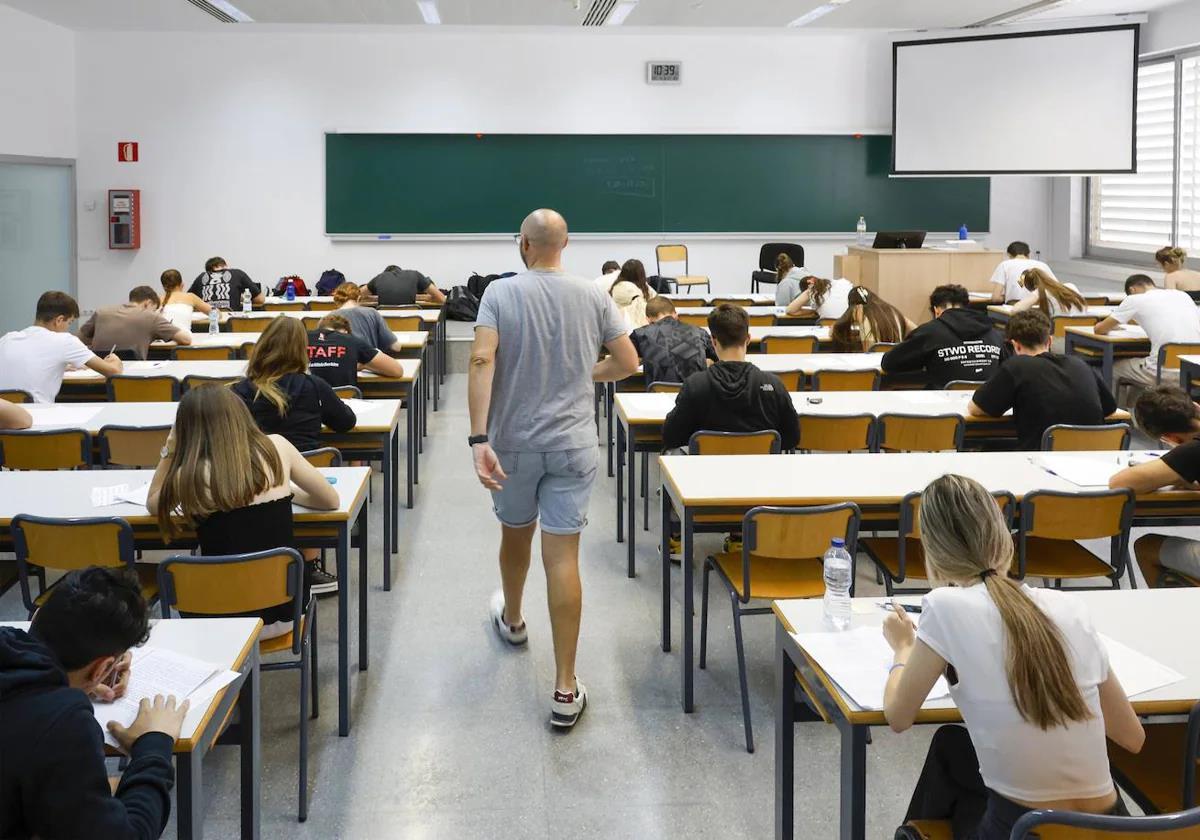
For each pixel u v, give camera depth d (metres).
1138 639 2.15
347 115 11.03
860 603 2.35
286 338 3.78
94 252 10.99
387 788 2.74
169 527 2.76
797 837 2.51
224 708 1.99
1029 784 1.66
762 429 3.91
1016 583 1.75
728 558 3.34
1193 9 9.70
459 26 10.45
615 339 3.18
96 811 1.50
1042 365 4.08
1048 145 10.14
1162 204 10.43
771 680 3.36
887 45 11.26
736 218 11.46
